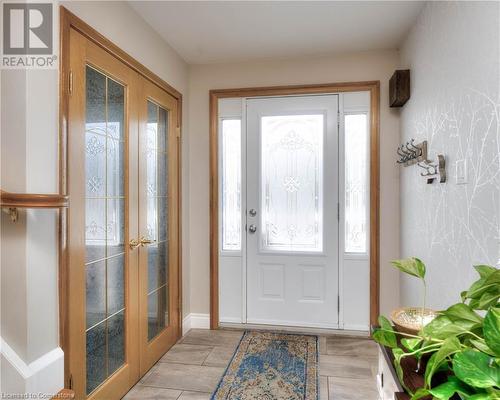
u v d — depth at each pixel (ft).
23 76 4.17
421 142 7.12
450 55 5.56
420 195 7.20
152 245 7.87
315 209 9.66
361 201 9.45
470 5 4.81
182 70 9.61
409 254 8.03
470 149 4.84
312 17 7.46
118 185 6.50
